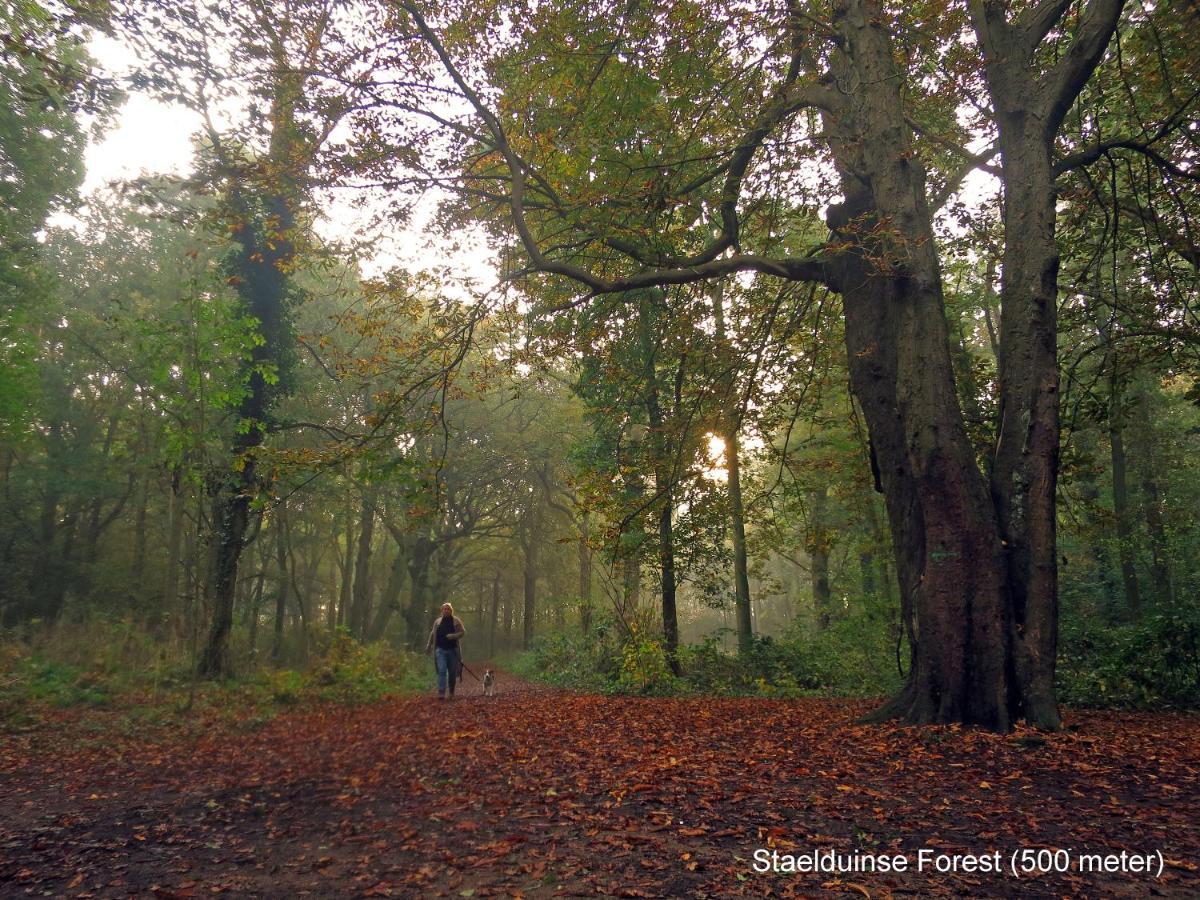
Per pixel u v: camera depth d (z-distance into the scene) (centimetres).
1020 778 532
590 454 2011
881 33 902
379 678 1451
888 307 902
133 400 2555
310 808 521
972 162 1174
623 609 1717
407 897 343
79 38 930
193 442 1094
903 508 836
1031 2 1049
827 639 1884
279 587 3575
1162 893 327
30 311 2098
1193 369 1234
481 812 490
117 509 3067
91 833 465
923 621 764
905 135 873
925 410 786
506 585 5303
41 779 640
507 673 2861
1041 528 745
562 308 979
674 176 1041
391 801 533
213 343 1103
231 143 1106
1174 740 696
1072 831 412
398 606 3362
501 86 1086
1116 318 1234
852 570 2617
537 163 1154
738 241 1106
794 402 1419
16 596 2719
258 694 1241
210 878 378
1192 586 2016
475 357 1497
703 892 335
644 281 960
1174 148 1148
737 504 1695
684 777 559
